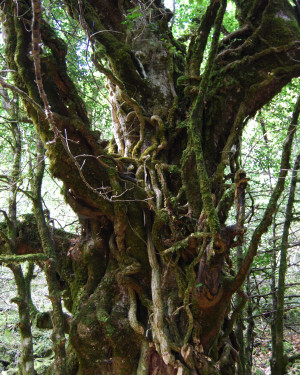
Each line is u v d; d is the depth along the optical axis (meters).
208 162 3.49
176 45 4.39
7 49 3.32
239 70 3.50
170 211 3.07
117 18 4.13
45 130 3.24
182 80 3.46
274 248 4.70
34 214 3.70
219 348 3.37
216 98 3.46
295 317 6.95
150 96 3.89
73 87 3.35
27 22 3.23
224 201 2.94
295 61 3.53
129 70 3.83
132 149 3.84
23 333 3.48
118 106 3.97
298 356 3.65
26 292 3.76
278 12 3.61
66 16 5.21
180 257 3.21
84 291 3.63
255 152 5.69
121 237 3.41
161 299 3.15
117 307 3.39
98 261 3.71
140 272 3.41
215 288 2.93
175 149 3.70
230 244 2.76
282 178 2.88
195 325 3.06
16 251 3.74
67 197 3.50
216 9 3.23
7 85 2.43
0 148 5.15
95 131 3.48
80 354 3.30
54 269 3.50
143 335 3.18
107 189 3.39
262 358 6.46
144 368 3.09
